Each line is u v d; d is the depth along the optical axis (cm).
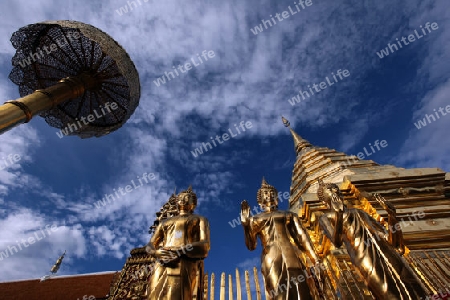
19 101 1131
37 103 1187
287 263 641
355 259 688
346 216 742
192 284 623
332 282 837
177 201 802
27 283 1581
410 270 621
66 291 1515
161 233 725
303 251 702
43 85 1580
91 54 1551
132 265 1023
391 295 586
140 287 937
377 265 629
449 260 821
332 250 912
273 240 711
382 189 1098
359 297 752
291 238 726
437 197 1071
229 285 988
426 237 905
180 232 692
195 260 646
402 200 1065
